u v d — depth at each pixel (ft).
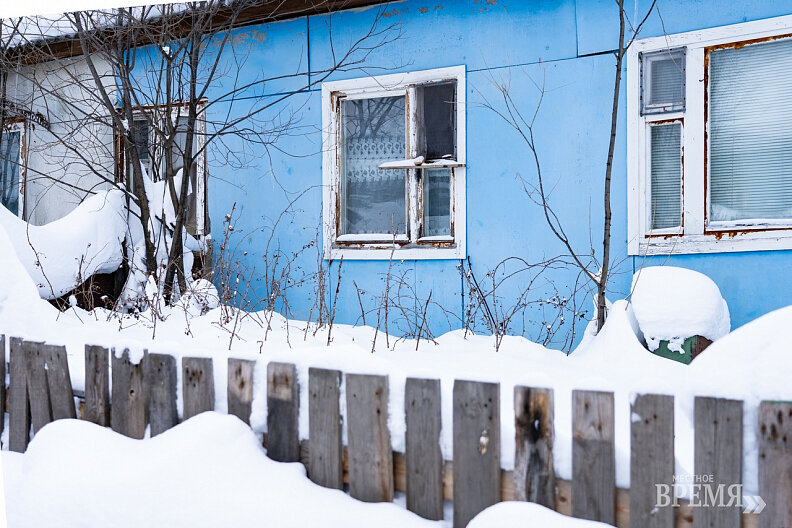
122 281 18.93
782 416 6.04
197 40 18.90
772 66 15.20
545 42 17.42
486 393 7.22
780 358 6.32
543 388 6.97
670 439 6.40
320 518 7.59
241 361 8.81
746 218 15.60
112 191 18.80
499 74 17.98
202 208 22.54
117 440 9.40
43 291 16.94
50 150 24.70
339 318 20.10
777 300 15.07
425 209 19.30
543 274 17.54
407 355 11.84
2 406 10.95
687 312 13.14
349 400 7.99
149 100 20.24
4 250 15.43
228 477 8.14
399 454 7.85
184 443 8.50
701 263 15.75
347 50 19.99
